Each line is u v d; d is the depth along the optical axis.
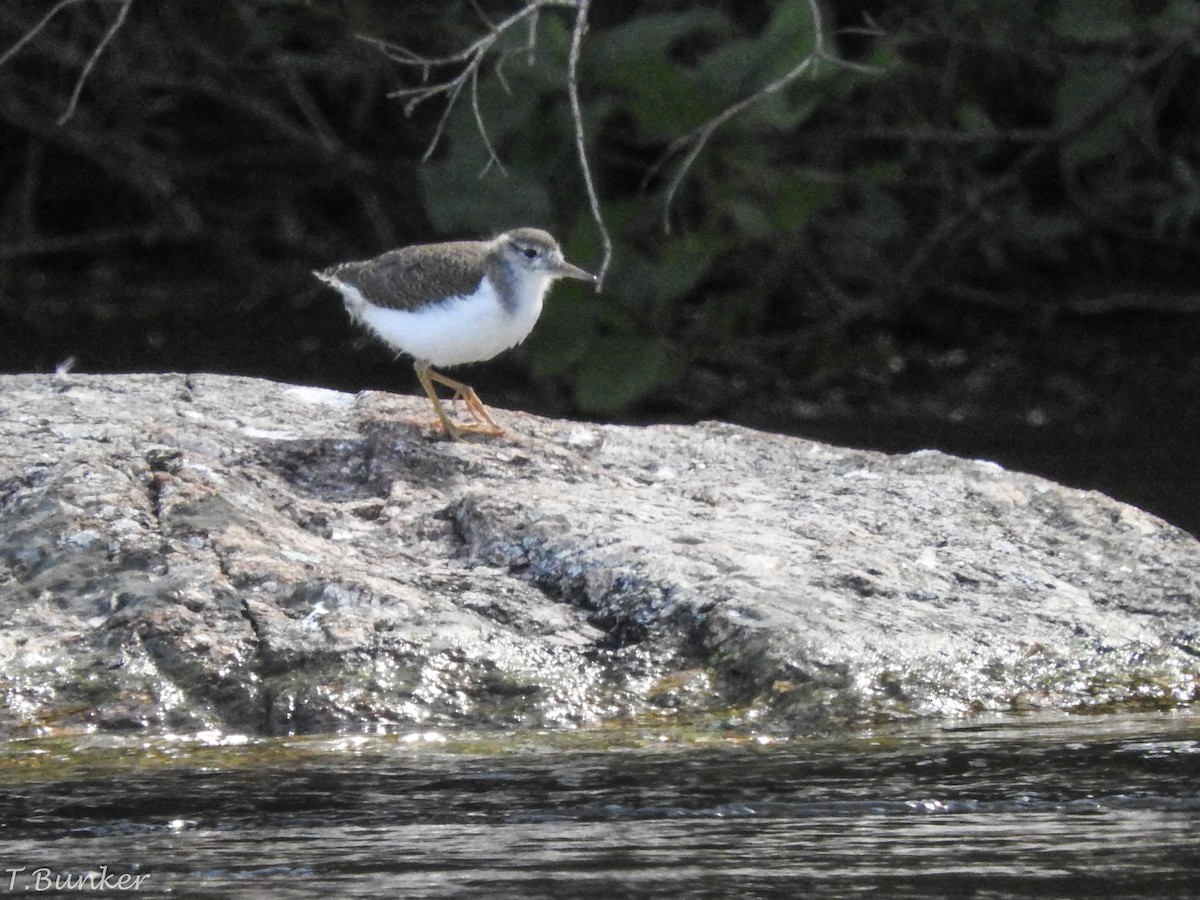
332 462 11.03
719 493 11.05
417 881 6.66
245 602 9.19
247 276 23.92
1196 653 9.48
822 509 10.91
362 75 21.20
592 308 17.98
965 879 6.59
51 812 7.49
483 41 12.72
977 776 7.81
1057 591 9.99
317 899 6.48
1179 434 18.67
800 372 21.45
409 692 8.78
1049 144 19.66
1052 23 18.16
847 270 21.52
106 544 9.55
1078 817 7.28
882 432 19.44
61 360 21.08
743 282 21.75
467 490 10.55
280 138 23.56
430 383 11.80
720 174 18.20
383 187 23.22
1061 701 8.96
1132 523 10.91
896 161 19.59
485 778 7.89
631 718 8.74
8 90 22.11
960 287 22.06
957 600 9.74
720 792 7.65
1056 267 23.38
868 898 6.42
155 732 8.51
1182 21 18.14
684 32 17.77
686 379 21.05
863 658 8.98
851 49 20.59
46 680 8.73
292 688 8.73
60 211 24.55
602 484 11.05
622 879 6.65
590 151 18.27
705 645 9.14
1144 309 22.56
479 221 17.38
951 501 11.16
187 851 7.01
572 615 9.44
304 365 21.09
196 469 10.38
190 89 22.78
